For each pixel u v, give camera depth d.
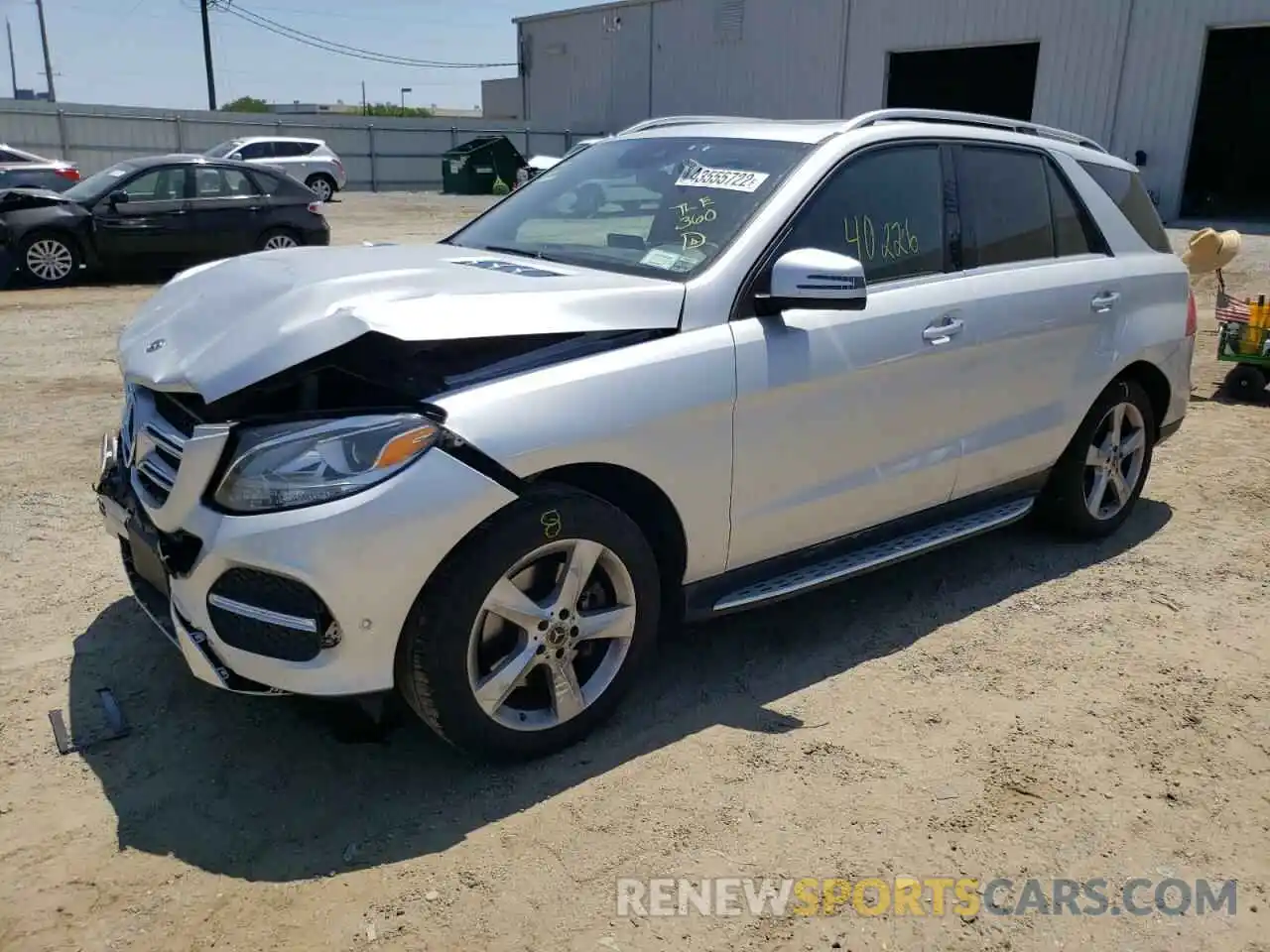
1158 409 5.20
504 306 3.03
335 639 2.77
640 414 3.13
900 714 3.55
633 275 3.57
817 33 29.70
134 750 3.24
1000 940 2.57
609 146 4.52
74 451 6.13
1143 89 23.02
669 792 3.09
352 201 29.42
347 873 2.74
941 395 4.02
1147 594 4.53
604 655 3.32
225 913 2.59
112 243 13.52
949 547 5.02
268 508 2.72
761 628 4.16
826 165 3.73
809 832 2.94
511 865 2.78
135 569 3.42
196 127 32.81
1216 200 25.91
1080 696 3.69
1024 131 4.65
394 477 2.75
